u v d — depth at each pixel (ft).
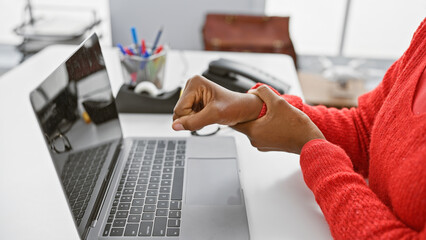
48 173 2.06
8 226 1.69
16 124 2.55
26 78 3.23
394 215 1.46
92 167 1.81
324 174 1.68
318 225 1.75
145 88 2.77
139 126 2.61
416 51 1.75
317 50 7.87
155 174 2.00
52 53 3.79
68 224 1.72
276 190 1.97
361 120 2.23
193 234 1.61
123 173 2.00
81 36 4.58
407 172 1.39
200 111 1.78
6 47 6.94
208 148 2.27
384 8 7.36
